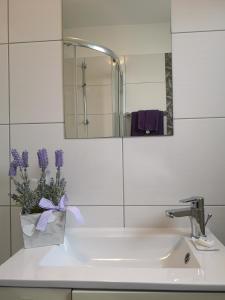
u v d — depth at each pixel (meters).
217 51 1.07
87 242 1.00
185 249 0.90
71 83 1.12
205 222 0.96
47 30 1.13
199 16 1.08
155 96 1.10
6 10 1.14
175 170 1.07
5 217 1.13
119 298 0.63
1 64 1.13
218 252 0.82
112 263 0.97
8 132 1.13
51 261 0.84
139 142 1.09
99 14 1.14
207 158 1.06
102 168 1.10
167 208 1.07
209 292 0.62
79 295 0.64
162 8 1.11
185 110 1.08
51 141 1.12
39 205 0.91
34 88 1.13
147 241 0.99
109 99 1.11
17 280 0.65
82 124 1.12
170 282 0.62
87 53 1.13
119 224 1.09
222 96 1.06
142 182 1.08
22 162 0.98
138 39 1.12
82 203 1.10
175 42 1.09
